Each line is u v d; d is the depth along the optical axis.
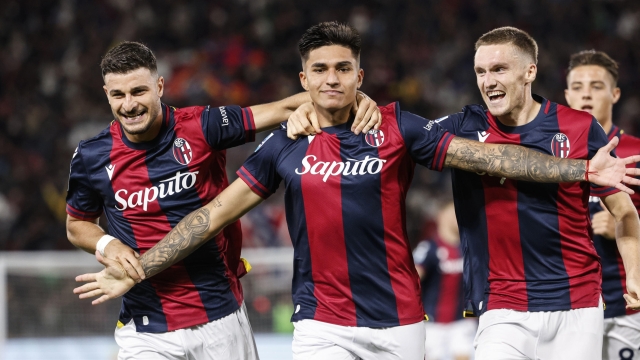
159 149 14.83
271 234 40.22
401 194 14.24
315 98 13.80
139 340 15.59
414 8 59.66
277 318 29.11
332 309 14.30
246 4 58.88
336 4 59.66
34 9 57.09
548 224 14.13
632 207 14.79
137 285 15.39
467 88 55.53
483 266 14.60
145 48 14.49
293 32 58.06
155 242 15.16
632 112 54.62
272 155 14.35
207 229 14.31
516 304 14.27
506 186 14.19
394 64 56.38
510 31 14.13
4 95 52.25
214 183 15.35
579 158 14.13
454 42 58.16
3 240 42.31
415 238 43.88
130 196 14.96
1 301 27.36
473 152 13.77
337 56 13.55
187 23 57.00
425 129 14.04
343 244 14.11
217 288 15.56
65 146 48.56
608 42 59.09
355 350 14.36
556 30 59.38
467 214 14.66
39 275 28.70
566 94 18.91
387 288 14.26
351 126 14.16
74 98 52.03
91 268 28.97
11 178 46.03
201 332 15.54
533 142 14.27
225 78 53.34
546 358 14.31
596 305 14.34
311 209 14.11
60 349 28.81
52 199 44.72
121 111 14.23
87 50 54.94
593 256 14.47
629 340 18.00
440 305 26.48
